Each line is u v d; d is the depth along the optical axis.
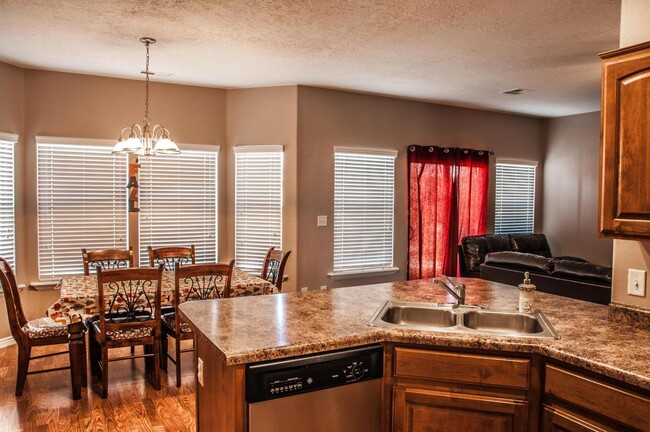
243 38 3.87
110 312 3.66
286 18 3.44
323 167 5.63
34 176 4.81
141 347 4.67
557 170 7.59
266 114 5.53
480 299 2.67
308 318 2.24
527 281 2.40
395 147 6.19
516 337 1.95
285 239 5.52
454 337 1.94
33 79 4.78
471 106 6.73
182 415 3.18
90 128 5.03
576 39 3.87
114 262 4.74
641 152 1.90
